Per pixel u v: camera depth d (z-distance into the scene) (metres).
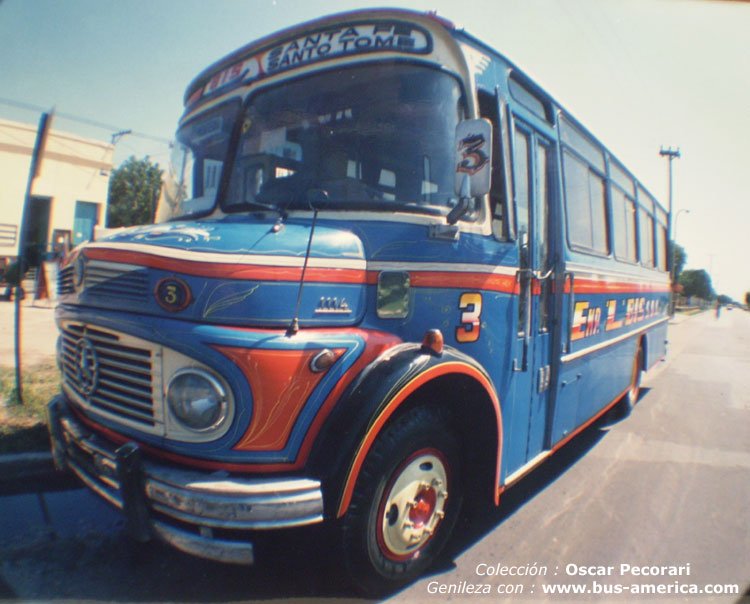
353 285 2.49
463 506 3.38
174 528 2.23
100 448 2.47
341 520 2.38
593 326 4.95
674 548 3.57
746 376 11.52
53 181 6.94
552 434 4.14
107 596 2.67
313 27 3.11
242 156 3.18
